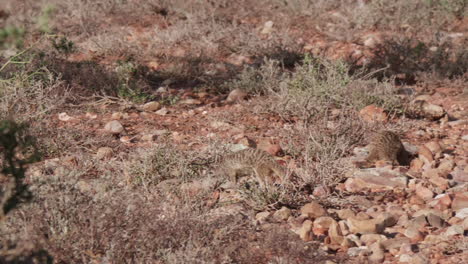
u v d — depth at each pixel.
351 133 15.98
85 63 21.03
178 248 9.59
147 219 9.59
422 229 11.27
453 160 14.94
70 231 9.19
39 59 19.98
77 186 10.04
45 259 8.48
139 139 16.03
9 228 9.10
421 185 13.05
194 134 16.58
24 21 23.11
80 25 27.27
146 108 18.73
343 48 25.34
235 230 10.54
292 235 10.52
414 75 22.33
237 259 9.77
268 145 15.14
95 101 19.05
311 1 29.39
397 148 14.64
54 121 16.81
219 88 21.09
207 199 12.15
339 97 18.20
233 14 28.84
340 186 13.23
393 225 11.55
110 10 28.89
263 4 29.89
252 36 25.50
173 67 22.70
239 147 14.95
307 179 13.05
